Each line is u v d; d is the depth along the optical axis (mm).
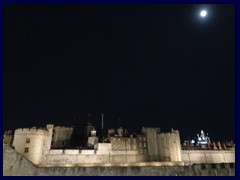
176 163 59219
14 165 30297
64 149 54531
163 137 65688
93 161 55625
